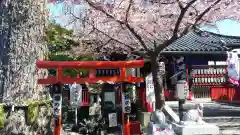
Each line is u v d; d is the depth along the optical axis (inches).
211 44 887.1
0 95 442.3
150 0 472.7
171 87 885.2
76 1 495.8
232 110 674.8
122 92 437.1
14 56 441.7
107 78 427.8
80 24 597.3
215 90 882.1
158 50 466.9
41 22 460.1
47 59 473.4
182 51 836.6
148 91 634.2
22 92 437.1
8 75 441.1
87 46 709.3
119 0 480.1
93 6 469.7
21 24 444.1
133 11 498.9
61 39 795.4
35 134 422.6
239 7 480.7
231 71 850.1
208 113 619.2
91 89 686.5
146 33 572.7
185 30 462.0
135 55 665.6
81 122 592.1
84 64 424.2
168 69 896.3
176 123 441.1
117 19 478.6
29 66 443.8
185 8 426.9
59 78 418.9
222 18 504.7
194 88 903.7
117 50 701.9
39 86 451.8
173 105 775.1
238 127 498.6
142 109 662.5
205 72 908.0
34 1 450.6
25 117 422.6
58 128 416.5
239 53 869.2
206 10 447.2
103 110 629.0
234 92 850.8
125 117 434.3
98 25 566.6
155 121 434.9
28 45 445.4
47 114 442.0
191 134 414.6
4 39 448.1
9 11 445.4
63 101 713.6
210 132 416.5
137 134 538.6
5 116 420.5
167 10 517.7
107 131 564.7
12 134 414.3
